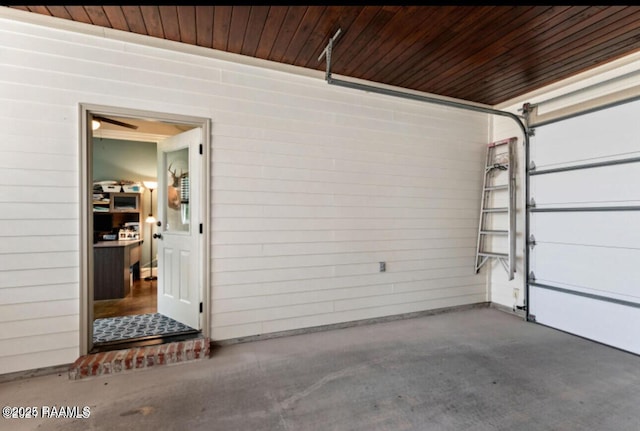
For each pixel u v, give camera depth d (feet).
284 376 8.13
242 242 10.21
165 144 11.43
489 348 9.92
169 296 11.46
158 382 7.79
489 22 8.07
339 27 8.39
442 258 13.60
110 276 14.53
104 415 6.53
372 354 9.45
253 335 10.40
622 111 9.80
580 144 10.87
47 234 8.20
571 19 7.93
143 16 7.97
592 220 10.54
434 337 10.82
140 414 6.57
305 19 8.04
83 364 8.01
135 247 17.69
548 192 11.88
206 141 9.71
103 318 11.62
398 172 12.61
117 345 9.17
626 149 9.70
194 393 7.32
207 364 8.73
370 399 7.14
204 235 9.77
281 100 10.64
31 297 8.09
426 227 13.23
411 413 6.65
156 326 10.73
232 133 10.03
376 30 8.49
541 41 9.01
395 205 12.59
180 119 9.41
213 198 9.84
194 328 10.27
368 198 12.08
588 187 10.65
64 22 8.16
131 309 12.87
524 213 12.72
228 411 6.69
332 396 7.25
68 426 6.20
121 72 8.80
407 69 10.84
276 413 6.63
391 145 12.45
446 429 6.16
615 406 6.90
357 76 11.44
